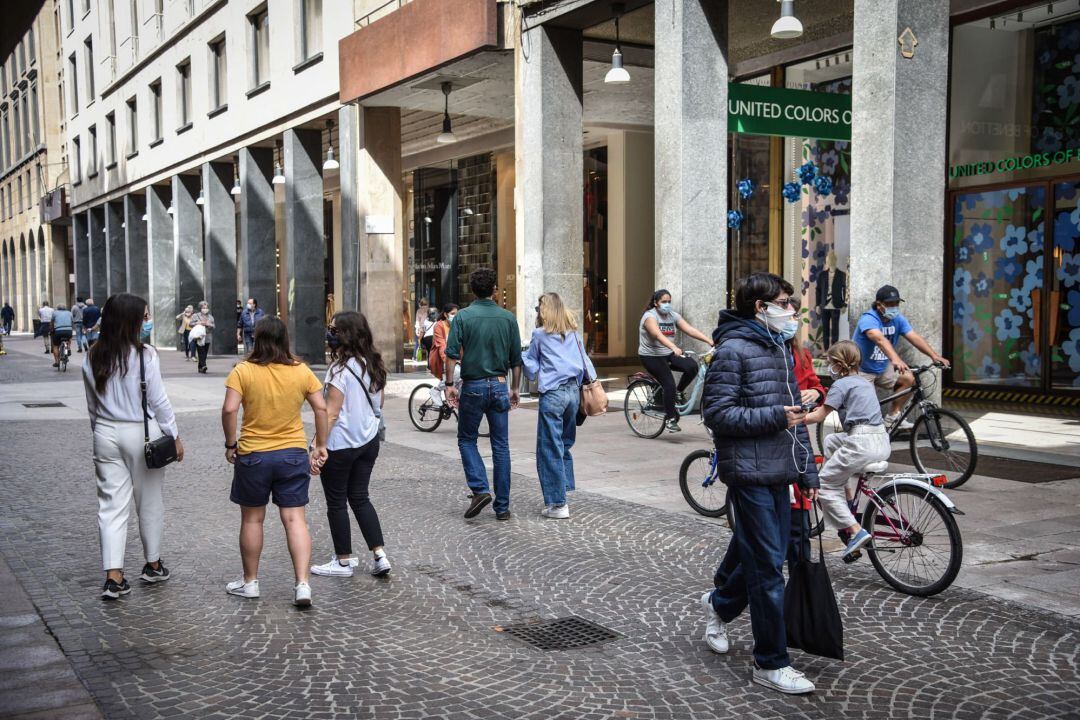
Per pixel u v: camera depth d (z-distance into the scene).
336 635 4.82
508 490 7.46
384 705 3.95
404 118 22.53
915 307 10.02
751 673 4.28
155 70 32.44
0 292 61.81
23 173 54.28
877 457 5.52
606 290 22.72
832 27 14.66
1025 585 5.46
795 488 4.51
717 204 12.84
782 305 4.20
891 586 5.48
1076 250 12.70
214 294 29.30
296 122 22.75
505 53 15.80
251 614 5.16
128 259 36.88
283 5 23.05
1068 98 12.61
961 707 3.87
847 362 5.67
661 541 6.69
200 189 32.16
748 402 4.06
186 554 6.46
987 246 13.82
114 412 5.42
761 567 4.07
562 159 15.19
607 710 3.89
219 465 10.14
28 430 13.12
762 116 12.36
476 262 24.89
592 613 5.15
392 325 20.80
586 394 7.48
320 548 6.61
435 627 4.95
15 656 4.46
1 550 6.60
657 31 12.80
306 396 5.43
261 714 3.86
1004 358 13.74
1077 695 3.97
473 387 7.35
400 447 11.23
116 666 4.38
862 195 10.10
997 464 9.12
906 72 9.80
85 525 7.39
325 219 31.91
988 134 13.62
